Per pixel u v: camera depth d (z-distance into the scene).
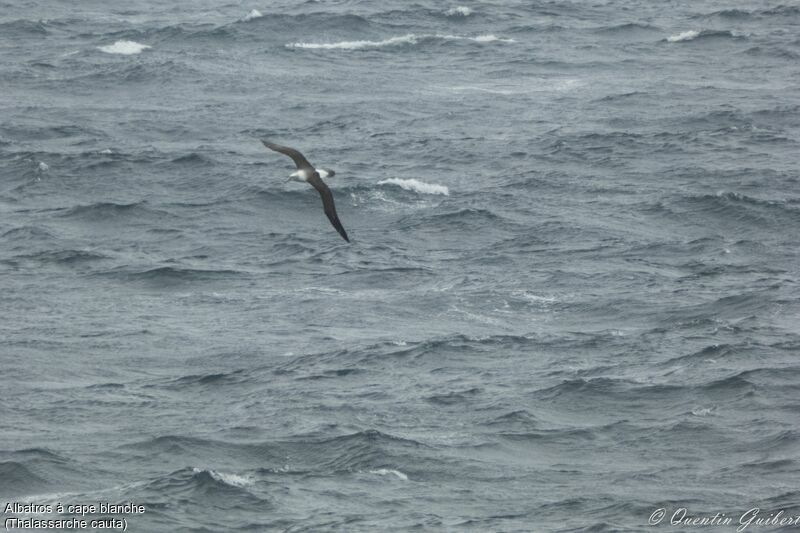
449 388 59.69
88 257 79.69
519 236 84.38
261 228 86.50
